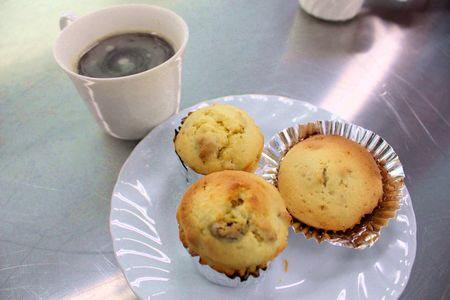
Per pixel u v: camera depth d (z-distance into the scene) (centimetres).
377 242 24
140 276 22
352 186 25
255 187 22
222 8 42
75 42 26
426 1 42
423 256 24
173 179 26
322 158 25
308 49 37
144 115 26
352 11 39
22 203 26
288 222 23
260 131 27
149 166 26
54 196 27
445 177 27
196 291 22
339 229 24
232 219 21
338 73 35
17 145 29
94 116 27
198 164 25
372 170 26
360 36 38
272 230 21
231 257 21
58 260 24
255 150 25
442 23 39
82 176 28
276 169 27
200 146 25
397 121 31
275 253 22
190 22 40
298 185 25
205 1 43
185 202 23
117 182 25
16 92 33
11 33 39
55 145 29
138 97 25
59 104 32
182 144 25
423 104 32
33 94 33
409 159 29
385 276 22
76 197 27
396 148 29
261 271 22
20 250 24
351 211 24
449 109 32
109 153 29
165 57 26
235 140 25
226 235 21
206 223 21
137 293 22
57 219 26
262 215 21
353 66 35
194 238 21
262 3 42
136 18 27
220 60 36
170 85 26
